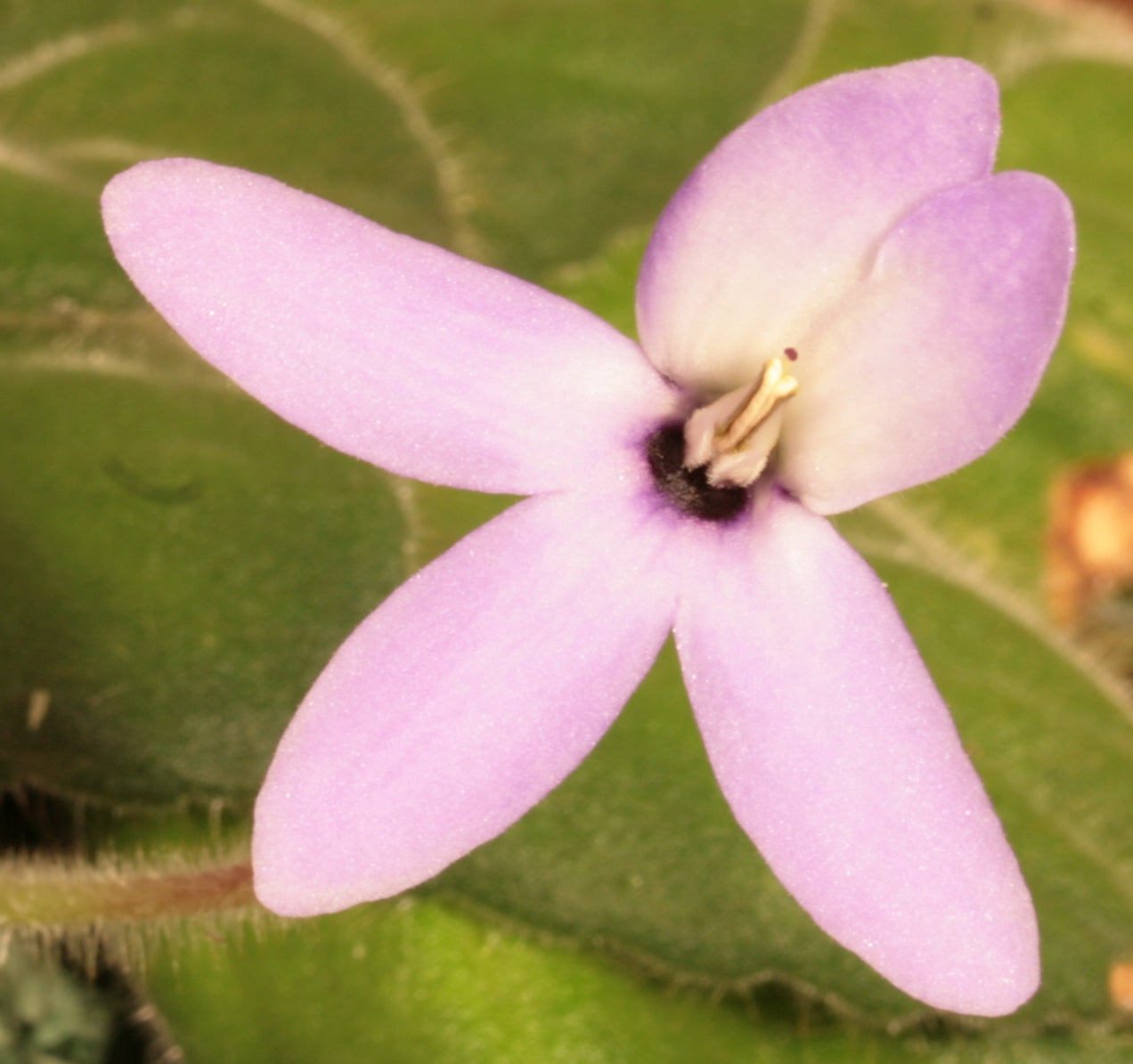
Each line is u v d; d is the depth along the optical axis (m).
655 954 0.11
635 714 0.12
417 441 0.10
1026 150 0.14
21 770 0.11
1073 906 0.12
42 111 0.12
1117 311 0.14
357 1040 0.12
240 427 0.12
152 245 0.10
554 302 0.11
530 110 0.13
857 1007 0.11
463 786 0.10
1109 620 0.13
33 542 0.12
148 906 0.11
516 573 0.10
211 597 0.12
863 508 0.13
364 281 0.10
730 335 0.11
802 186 0.10
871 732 0.10
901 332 0.10
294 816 0.10
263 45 0.13
